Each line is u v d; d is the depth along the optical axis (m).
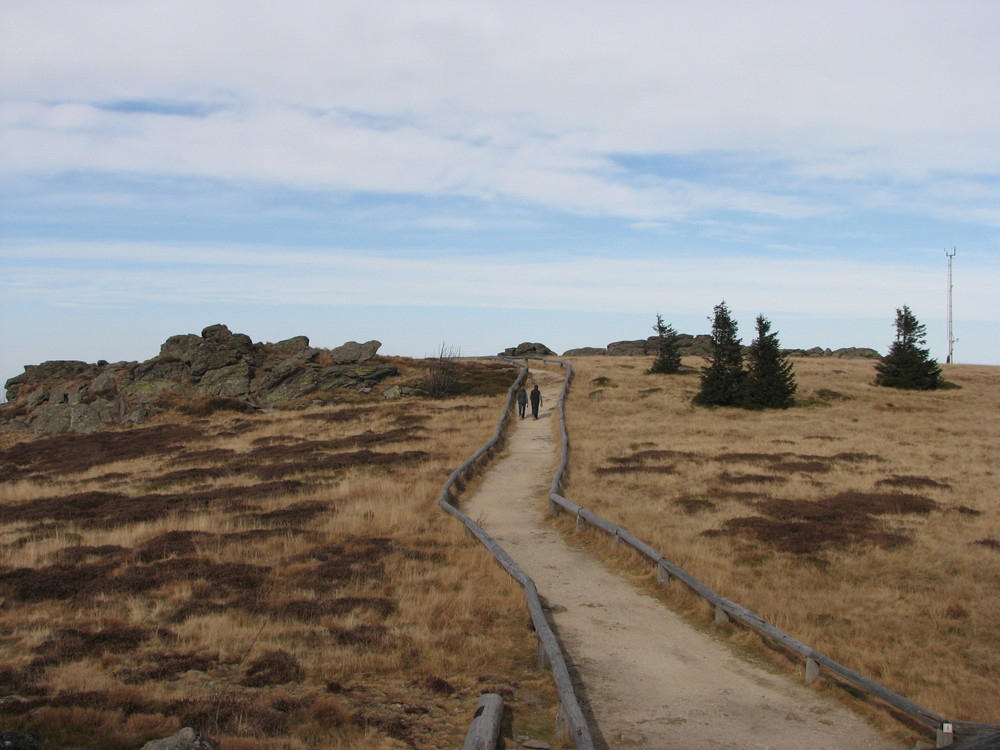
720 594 13.34
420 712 8.27
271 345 65.62
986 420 42.44
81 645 10.12
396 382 54.25
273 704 8.12
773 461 29.02
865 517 19.83
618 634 11.75
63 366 63.84
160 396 50.91
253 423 43.25
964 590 14.37
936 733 7.91
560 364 66.38
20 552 16.72
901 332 55.78
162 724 7.41
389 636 10.70
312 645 10.37
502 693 9.05
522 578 12.55
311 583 13.42
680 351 87.00
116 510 22.38
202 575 13.96
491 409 44.25
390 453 30.47
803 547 16.97
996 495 22.70
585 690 9.45
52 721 7.27
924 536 17.84
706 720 8.63
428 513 20.08
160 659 9.68
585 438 35.94
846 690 9.66
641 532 17.89
